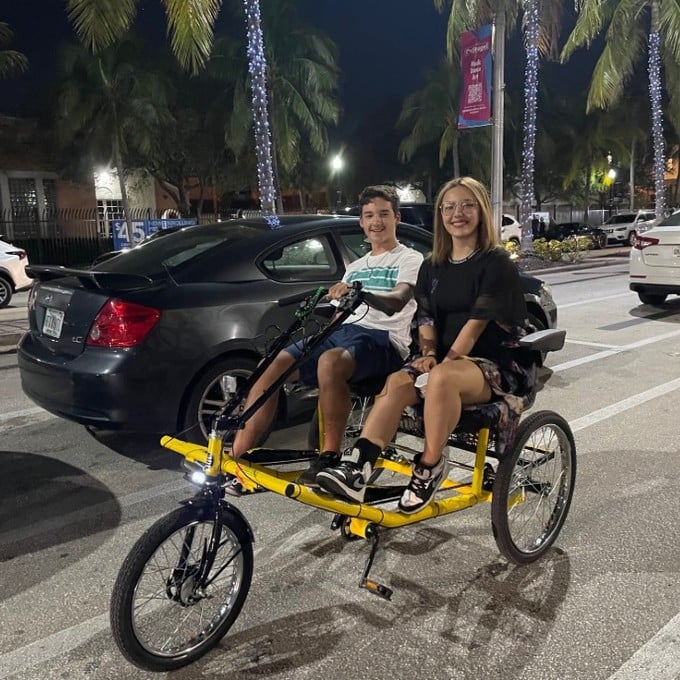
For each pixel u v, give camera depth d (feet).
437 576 10.95
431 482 10.00
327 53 79.25
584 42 61.93
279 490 9.04
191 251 16.14
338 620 9.86
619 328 30.89
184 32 37.99
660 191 78.18
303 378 11.56
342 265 17.20
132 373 13.84
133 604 8.34
